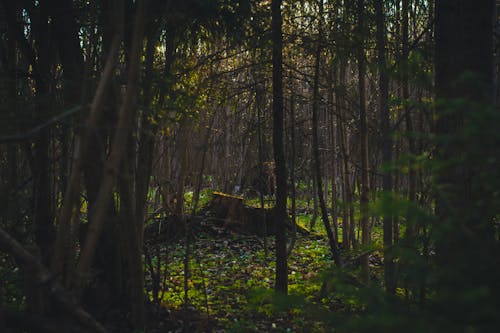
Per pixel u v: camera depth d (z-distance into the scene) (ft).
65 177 17.16
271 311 17.06
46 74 16.15
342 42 17.89
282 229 17.28
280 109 17.15
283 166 17.13
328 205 42.88
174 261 26.63
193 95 15.47
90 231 8.75
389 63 18.74
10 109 13.83
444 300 5.49
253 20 17.29
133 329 15.52
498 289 5.47
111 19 13.92
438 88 13.76
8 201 15.61
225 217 34.40
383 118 17.29
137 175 16.24
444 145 6.29
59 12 15.42
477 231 7.80
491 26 13.79
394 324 5.07
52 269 9.13
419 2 21.06
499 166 6.19
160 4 16.06
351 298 8.35
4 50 18.06
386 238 16.20
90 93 14.39
